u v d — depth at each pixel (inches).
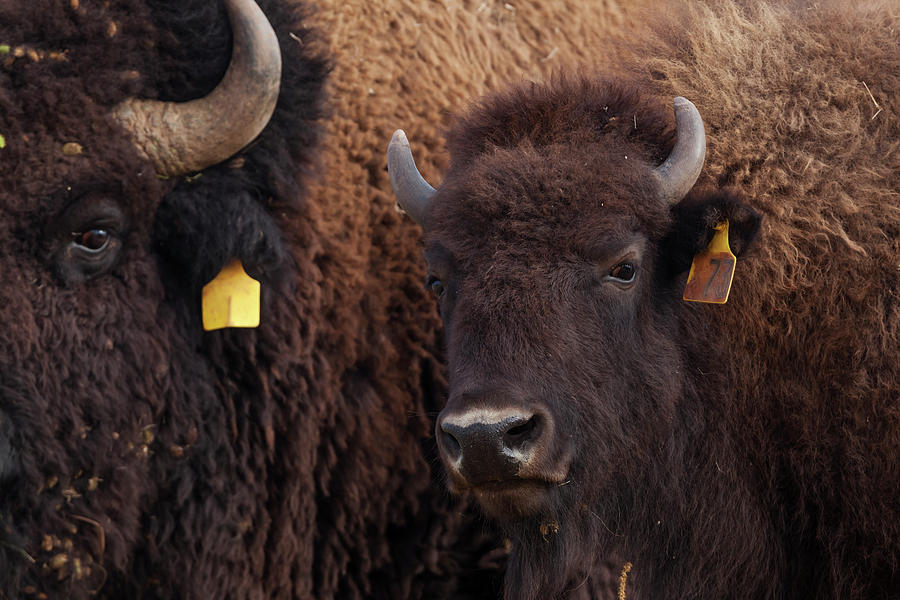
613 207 465.4
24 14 486.3
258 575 565.0
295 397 564.4
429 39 663.1
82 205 483.5
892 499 504.1
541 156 473.7
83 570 507.2
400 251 608.7
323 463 585.6
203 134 512.7
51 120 481.4
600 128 494.9
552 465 453.4
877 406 505.0
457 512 602.5
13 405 475.8
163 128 510.0
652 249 488.7
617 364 477.1
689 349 516.1
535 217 458.9
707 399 522.9
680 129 485.7
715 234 483.2
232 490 551.5
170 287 528.7
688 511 531.2
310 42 574.6
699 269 488.7
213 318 527.8
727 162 526.0
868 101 531.8
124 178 494.0
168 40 512.7
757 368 525.3
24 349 476.7
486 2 721.0
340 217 592.4
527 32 735.1
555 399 452.1
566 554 496.4
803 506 525.0
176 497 536.1
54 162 480.1
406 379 606.9
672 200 482.6
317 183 574.6
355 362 595.8
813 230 514.9
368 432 589.9
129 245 506.6
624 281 473.4
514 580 538.0
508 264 456.4
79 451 497.0
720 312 520.4
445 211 479.8
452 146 526.0
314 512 582.9
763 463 532.1
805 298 513.7
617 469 494.0
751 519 534.0
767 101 535.5
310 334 567.5
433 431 607.8
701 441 525.3
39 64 483.2
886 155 520.4
